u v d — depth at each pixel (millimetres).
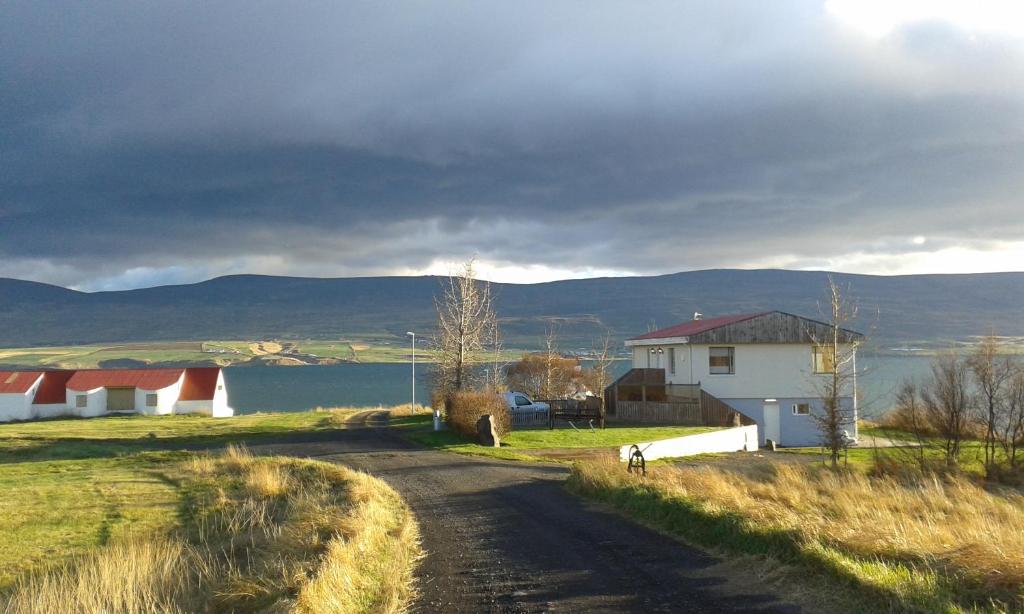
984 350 30703
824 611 7496
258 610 7977
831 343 37500
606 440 30672
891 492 18000
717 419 38844
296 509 14570
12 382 66000
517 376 59562
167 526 16375
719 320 47688
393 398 112062
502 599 8438
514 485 18203
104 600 9625
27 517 17438
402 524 12773
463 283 43469
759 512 10992
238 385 154125
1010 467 27344
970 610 6973
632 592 8492
